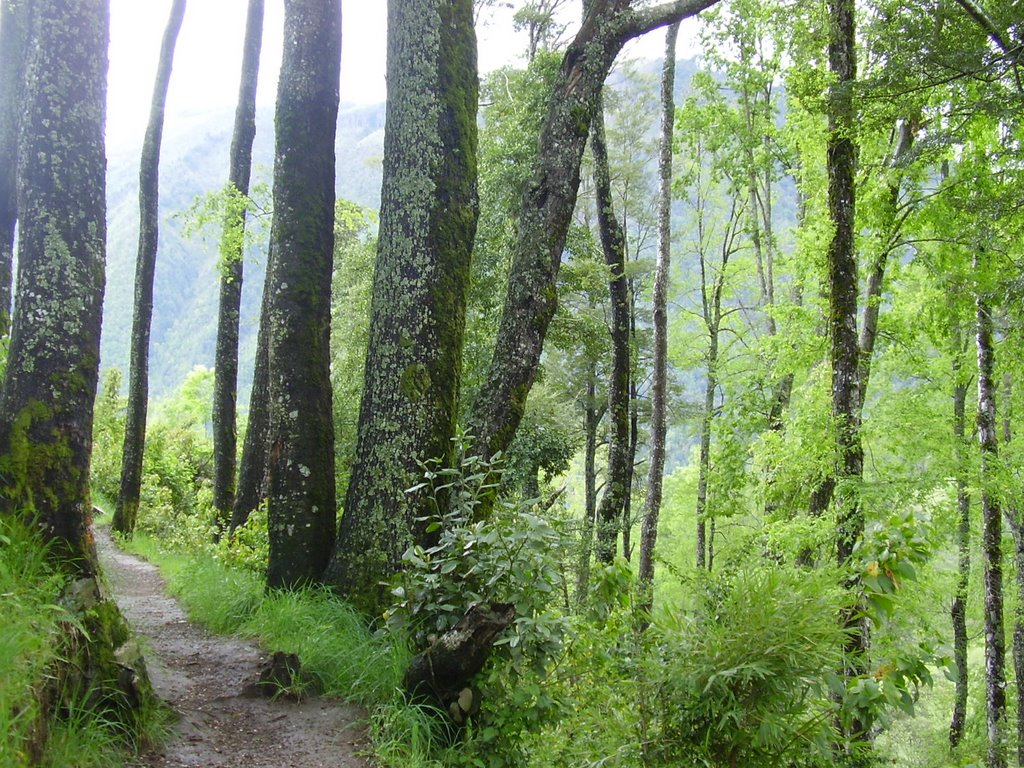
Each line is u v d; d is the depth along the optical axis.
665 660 3.99
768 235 18.56
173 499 24.28
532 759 4.50
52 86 4.16
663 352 14.65
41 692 3.33
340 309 20.45
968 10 8.87
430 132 6.59
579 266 18.08
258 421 12.23
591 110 7.20
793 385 16.44
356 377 18.38
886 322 14.53
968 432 16.30
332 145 7.42
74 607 3.88
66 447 4.09
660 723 4.02
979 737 16.09
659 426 14.45
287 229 7.14
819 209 13.96
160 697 4.59
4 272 8.57
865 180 12.82
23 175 4.18
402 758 4.28
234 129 14.99
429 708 4.69
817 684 3.63
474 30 6.93
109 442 24.28
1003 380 16.66
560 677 4.83
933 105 11.60
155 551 13.36
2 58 8.60
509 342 6.82
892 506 9.68
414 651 5.16
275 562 6.81
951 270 12.56
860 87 9.01
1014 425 16.78
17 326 4.14
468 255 6.78
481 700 4.61
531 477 18.78
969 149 12.36
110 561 11.87
